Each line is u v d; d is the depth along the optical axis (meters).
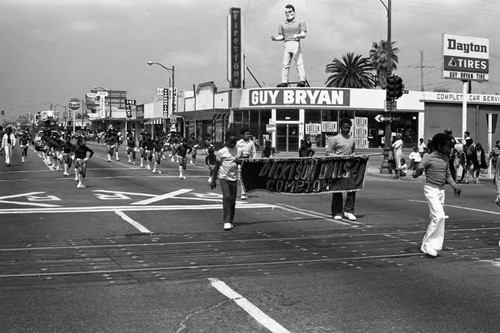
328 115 44.03
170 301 5.83
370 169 32.03
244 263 7.59
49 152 30.86
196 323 5.14
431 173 8.10
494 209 13.62
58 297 5.97
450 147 8.05
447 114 47.62
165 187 19.38
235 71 46.81
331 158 11.49
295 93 43.44
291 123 44.03
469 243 9.09
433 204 8.04
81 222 11.20
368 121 44.53
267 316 5.36
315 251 8.44
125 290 6.25
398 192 18.41
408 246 8.84
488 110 49.38
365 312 5.48
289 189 11.46
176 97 63.03
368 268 7.35
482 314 5.43
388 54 28.39
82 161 18.83
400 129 46.25
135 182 21.38
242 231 10.24
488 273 7.10
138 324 5.12
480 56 32.09
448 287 6.43
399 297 6.02
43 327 5.04
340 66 64.56
